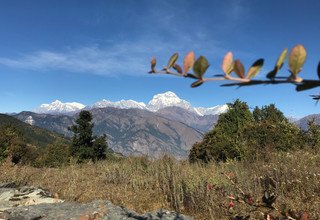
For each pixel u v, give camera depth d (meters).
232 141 17.75
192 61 1.07
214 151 18.00
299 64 0.92
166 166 14.59
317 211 6.94
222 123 20.27
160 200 11.79
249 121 19.86
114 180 15.12
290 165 10.52
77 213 8.72
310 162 11.09
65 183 14.94
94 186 14.27
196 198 10.43
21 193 11.86
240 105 20.45
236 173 10.12
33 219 8.58
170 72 1.11
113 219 8.16
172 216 8.59
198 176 11.69
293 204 7.62
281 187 8.47
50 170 19.28
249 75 0.98
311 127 16.44
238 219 3.03
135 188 13.30
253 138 16.88
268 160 12.69
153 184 13.73
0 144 26.81
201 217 9.29
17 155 27.14
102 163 20.61
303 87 0.93
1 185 13.45
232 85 0.99
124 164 17.30
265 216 2.73
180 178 12.02
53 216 8.62
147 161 16.73
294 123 17.69
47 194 12.37
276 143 15.99
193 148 20.05
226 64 1.01
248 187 8.95
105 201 9.65
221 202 7.41
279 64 0.93
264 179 9.87
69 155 28.94
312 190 8.41
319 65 0.92
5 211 9.18
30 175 15.88
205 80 1.03
